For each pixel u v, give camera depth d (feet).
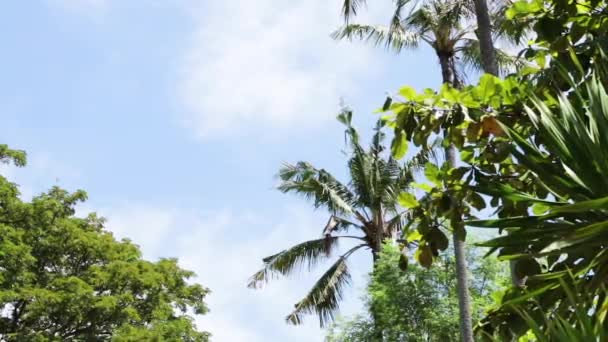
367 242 92.73
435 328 76.95
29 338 76.23
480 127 19.29
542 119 14.70
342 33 72.13
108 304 79.25
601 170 13.91
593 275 14.39
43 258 84.89
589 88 14.51
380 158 91.35
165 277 89.81
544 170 15.06
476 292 81.05
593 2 19.88
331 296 91.40
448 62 68.64
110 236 90.17
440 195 20.31
